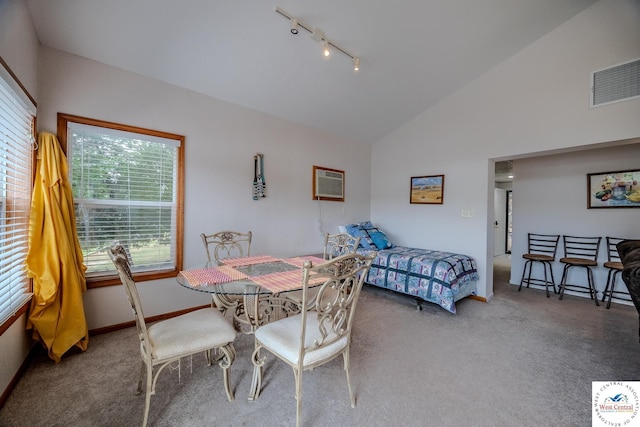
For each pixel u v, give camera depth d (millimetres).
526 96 3180
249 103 3311
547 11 2701
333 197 4375
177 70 2635
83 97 2318
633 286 1447
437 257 3389
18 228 1860
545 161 4098
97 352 2131
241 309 2379
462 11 2514
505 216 7371
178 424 1456
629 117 2559
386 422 1488
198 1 2008
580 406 1622
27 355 1936
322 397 1683
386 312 3113
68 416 1495
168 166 2809
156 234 2756
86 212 2381
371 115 4066
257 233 3471
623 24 2590
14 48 1688
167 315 2785
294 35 2447
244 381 1830
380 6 2328
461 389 1773
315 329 1645
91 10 1956
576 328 2697
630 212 3453
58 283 1982
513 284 4371
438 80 3510
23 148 1898
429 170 4152
